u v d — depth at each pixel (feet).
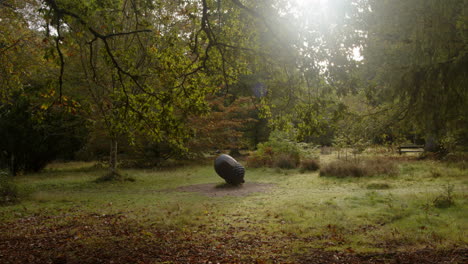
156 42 27.32
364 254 17.53
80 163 96.73
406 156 72.54
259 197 38.14
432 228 21.65
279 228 23.63
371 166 54.39
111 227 24.99
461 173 47.42
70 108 23.45
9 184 39.65
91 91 45.03
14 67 40.04
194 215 28.53
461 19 18.44
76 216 29.45
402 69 23.09
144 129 25.18
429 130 22.47
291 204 31.91
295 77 25.70
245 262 17.01
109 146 77.61
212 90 28.12
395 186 41.45
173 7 35.73
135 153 79.30
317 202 32.50
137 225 25.43
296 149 76.43
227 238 21.57
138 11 23.31
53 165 90.63
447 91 20.35
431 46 19.53
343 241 20.08
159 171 75.05
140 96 25.00
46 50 20.25
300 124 25.45
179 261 17.30
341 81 22.49
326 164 58.34
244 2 26.37
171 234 22.74
